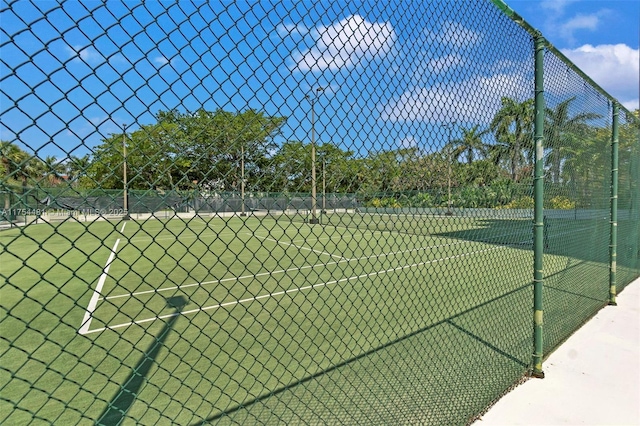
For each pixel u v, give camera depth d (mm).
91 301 5195
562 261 5324
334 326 4133
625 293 5141
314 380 2848
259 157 1728
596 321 4039
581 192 4094
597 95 4336
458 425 2229
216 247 11039
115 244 10781
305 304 5070
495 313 4434
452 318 4367
